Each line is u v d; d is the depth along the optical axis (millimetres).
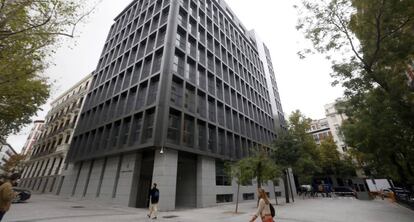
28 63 8789
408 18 8922
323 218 10445
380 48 10102
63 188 26547
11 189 5582
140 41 24547
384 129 11406
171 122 18281
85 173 23766
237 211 14516
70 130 34750
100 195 20078
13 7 6773
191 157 20109
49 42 8234
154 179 16219
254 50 45438
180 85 20188
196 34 24953
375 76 10930
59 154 33906
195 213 13516
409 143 11875
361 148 14992
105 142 21984
